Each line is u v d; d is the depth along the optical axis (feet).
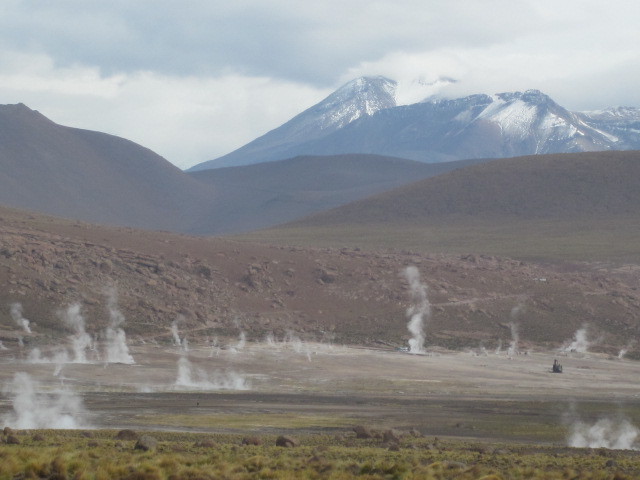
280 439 242.99
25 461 164.96
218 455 190.60
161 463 165.89
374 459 207.62
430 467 184.85
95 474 156.66
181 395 401.49
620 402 427.74
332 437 270.67
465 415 361.51
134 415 327.06
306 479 161.17
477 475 177.27
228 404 372.17
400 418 345.51
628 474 188.34
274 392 429.38
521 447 269.03
